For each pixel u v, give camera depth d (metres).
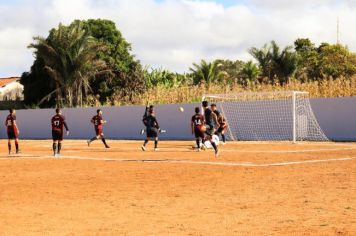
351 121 38.66
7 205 11.97
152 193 13.49
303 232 8.80
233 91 50.09
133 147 33.31
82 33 60.88
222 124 34.28
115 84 71.31
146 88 72.81
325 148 29.73
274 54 72.00
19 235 8.87
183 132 45.56
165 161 22.02
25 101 70.62
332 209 10.80
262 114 42.50
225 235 8.67
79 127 51.25
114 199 12.64
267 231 8.91
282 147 31.08
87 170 19.16
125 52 75.81
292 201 11.87
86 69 60.84
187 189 14.07
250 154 25.45
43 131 53.84
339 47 81.50
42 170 19.39
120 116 49.00
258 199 12.23
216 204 11.70
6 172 18.83
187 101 52.31
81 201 12.43
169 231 9.04
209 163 20.86
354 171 17.36
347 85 45.06
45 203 12.20
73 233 8.98
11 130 28.25
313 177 15.96
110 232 9.03
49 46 59.34
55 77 60.34
